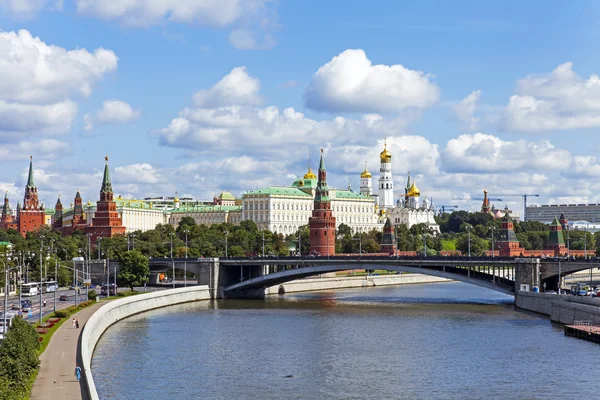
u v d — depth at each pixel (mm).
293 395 143625
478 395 143125
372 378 156375
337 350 185125
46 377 129000
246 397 142125
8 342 128875
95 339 189000
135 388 147375
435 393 144750
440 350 183500
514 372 159375
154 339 199125
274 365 168625
